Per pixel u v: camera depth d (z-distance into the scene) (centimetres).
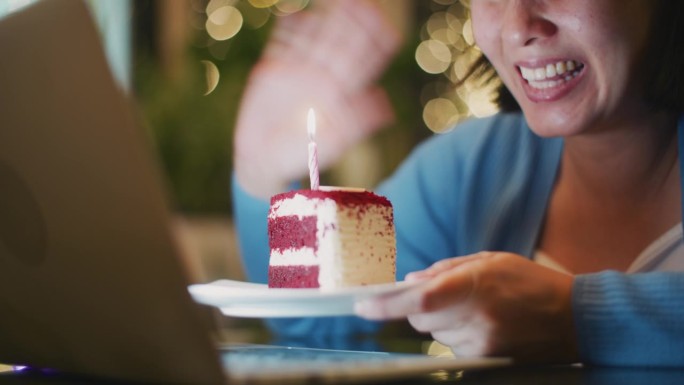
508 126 171
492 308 91
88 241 64
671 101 131
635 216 148
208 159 322
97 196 62
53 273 69
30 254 70
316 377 67
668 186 144
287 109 186
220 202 324
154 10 331
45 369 91
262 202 179
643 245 147
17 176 69
